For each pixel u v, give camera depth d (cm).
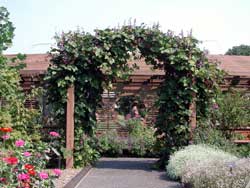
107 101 1380
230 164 574
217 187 546
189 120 848
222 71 860
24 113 749
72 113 831
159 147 864
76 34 832
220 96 875
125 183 678
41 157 556
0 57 614
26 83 1155
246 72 1419
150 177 738
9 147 578
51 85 833
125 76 850
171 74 850
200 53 836
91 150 857
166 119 852
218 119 921
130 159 1077
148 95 1412
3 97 673
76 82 840
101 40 824
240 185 530
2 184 433
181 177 673
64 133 838
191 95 838
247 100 960
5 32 593
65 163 825
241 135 939
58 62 831
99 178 728
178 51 820
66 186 605
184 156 717
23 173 461
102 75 852
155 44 831
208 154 718
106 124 1345
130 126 1316
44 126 843
